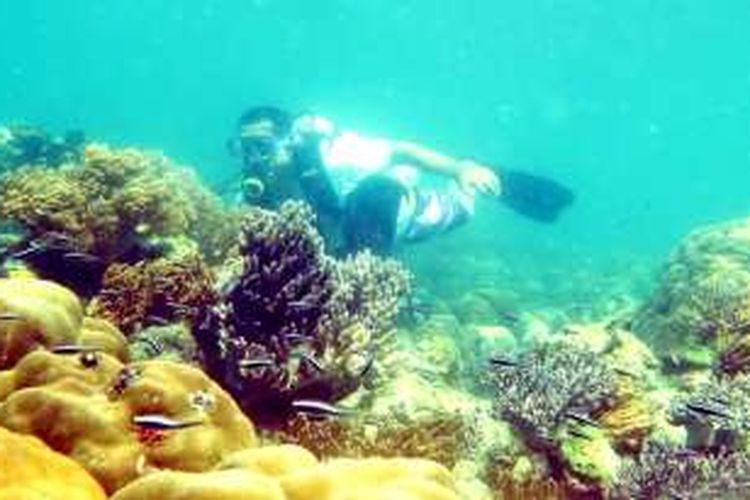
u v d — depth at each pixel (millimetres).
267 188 2582
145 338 1656
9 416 1114
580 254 6363
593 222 8961
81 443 1100
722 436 1773
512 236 6938
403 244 3025
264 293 1647
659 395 2055
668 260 2762
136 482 866
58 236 1940
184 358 1649
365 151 2748
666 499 1565
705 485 1569
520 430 1745
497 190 2896
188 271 1830
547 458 1714
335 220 2693
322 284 1712
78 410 1120
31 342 1329
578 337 2297
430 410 1714
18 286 1420
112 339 1501
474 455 1691
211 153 8562
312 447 1563
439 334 2578
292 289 1644
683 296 2441
